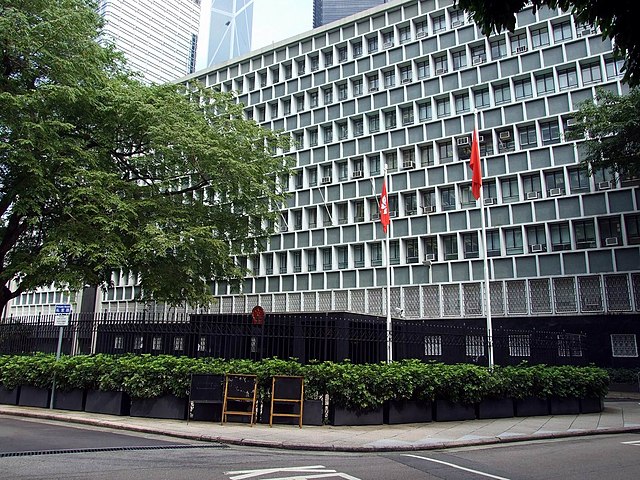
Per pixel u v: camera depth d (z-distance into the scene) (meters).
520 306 32.44
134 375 13.82
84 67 18.78
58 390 15.49
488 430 13.34
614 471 8.88
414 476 8.28
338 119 42.62
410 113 39.53
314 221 42.81
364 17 42.88
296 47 47.09
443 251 36.06
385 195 27.12
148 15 123.69
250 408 13.53
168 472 8.06
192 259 21.30
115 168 21.64
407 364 14.86
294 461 9.41
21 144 17.03
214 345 15.30
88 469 8.14
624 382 26.72
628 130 24.00
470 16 6.27
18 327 19.09
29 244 21.45
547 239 32.28
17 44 17.50
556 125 33.53
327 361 14.24
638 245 29.62
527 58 34.97
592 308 30.28
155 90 22.12
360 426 13.52
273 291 43.19
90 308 34.25
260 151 24.27
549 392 16.50
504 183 34.72
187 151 20.17
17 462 8.56
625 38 5.80
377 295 37.81
